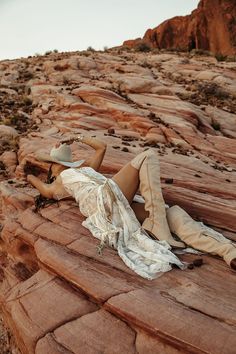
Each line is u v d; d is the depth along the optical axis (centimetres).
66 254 438
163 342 323
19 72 1775
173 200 544
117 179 468
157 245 414
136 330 342
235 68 1881
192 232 424
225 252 398
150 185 443
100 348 333
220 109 1277
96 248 438
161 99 1193
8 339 502
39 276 443
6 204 650
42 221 526
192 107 1161
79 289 394
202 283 370
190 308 336
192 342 306
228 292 356
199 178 653
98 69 1698
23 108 1254
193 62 1992
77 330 352
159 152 796
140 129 969
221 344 298
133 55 2236
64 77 1556
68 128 941
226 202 553
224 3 3831
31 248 526
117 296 362
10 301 426
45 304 392
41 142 838
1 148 917
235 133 1112
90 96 1155
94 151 722
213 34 3953
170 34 4453
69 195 530
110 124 998
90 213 473
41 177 740
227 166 827
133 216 451
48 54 2467
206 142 942
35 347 354
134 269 392
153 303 345
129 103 1150
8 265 566
